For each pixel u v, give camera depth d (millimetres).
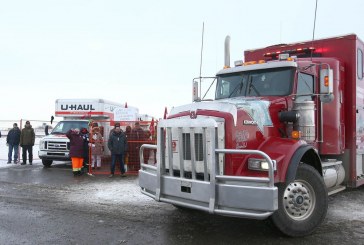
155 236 5426
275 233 5500
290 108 6285
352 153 7500
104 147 14688
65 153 14000
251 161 5199
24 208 7184
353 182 7488
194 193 5176
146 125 13234
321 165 5980
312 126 6145
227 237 5406
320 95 6113
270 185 4660
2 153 21203
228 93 7176
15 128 16281
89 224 6047
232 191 4816
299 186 5496
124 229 5766
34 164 16031
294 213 5449
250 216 4688
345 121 7570
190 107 5758
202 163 5254
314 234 5578
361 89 7891
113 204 7543
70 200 7957
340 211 7039
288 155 5242
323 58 7273
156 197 5660
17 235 5461
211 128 5020
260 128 5621
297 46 8148
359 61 7766
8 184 10195
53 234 5512
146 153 8430
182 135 5469
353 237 5430
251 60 8773
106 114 16219
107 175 12125
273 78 6633
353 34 7520
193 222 6195
